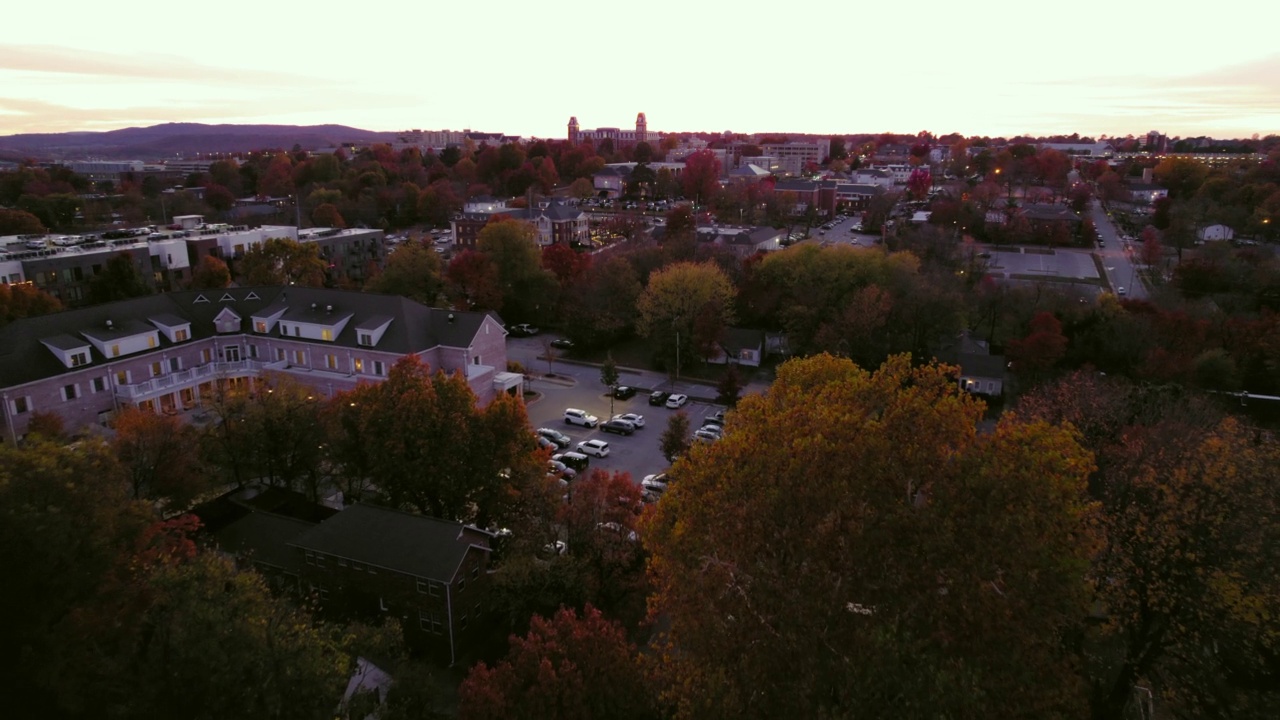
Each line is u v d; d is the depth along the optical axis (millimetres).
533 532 42875
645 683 29797
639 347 97062
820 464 26266
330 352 72312
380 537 42719
